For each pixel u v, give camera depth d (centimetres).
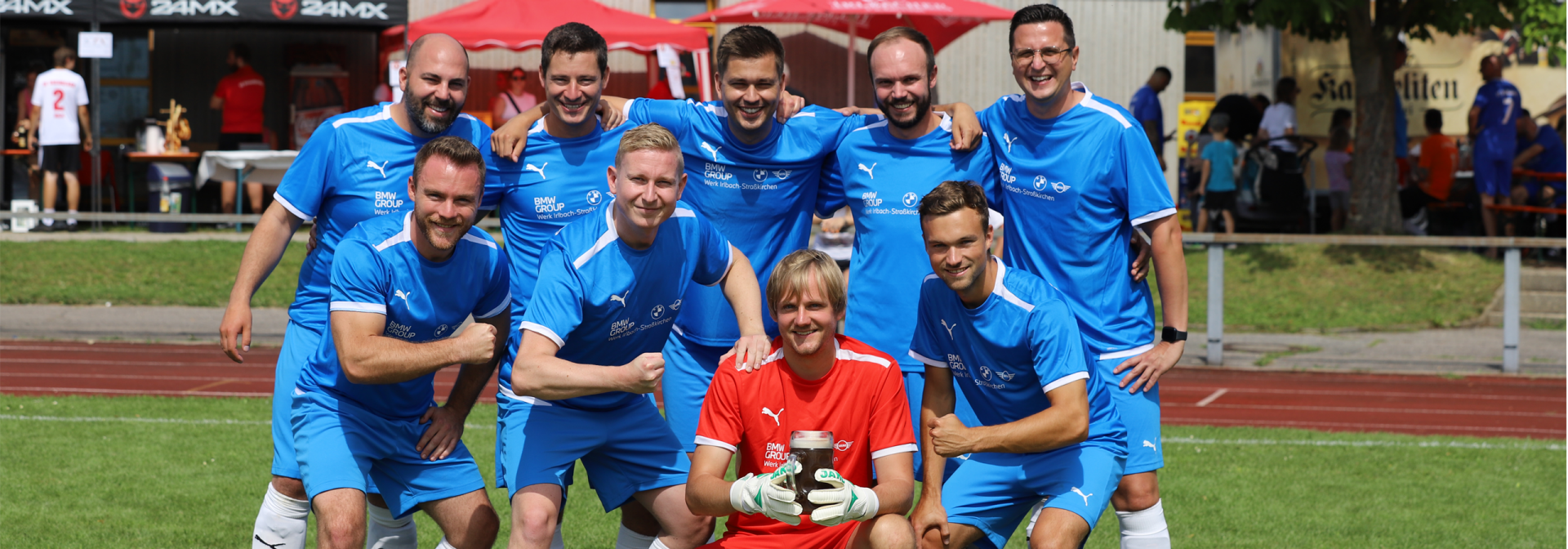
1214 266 1018
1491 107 1291
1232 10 1257
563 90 428
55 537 490
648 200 359
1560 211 1242
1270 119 1349
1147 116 1388
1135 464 423
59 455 632
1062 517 382
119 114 1546
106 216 1129
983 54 1631
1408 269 1279
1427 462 664
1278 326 1186
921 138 454
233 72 1453
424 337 390
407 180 433
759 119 438
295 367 416
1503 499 584
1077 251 428
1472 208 1365
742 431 379
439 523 402
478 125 448
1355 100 1355
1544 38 1240
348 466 380
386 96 1409
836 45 1617
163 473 599
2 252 1280
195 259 1296
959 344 398
